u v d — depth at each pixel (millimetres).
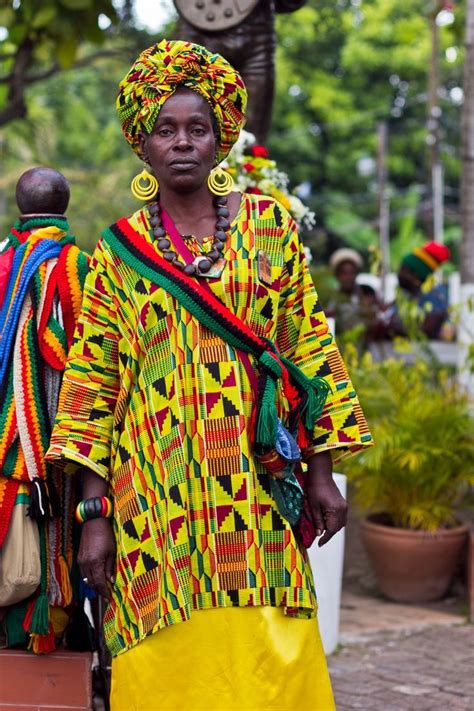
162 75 3322
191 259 3328
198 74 3354
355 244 38594
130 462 3352
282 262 3434
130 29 12953
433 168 29812
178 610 3213
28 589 3842
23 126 17250
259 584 3254
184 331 3289
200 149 3340
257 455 3295
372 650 5969
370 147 42125
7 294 4035
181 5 6309
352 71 42344
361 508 7168
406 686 5379
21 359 3932
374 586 7332
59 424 3424
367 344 9344
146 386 3328
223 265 3334
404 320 8047
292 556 3330
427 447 6781
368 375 7438
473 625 6480
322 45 42500
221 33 6340
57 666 3979
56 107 35625
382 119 42125
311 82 42406
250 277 3342
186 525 3252
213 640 3254
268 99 6504
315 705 3348
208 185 3400
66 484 3963
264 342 3352
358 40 42000
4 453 3867
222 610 3260
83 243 21594
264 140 6641
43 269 4023
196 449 3283
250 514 3273
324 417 3434
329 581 5758
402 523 7074
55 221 4184
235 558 3264
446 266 37000
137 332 3322
